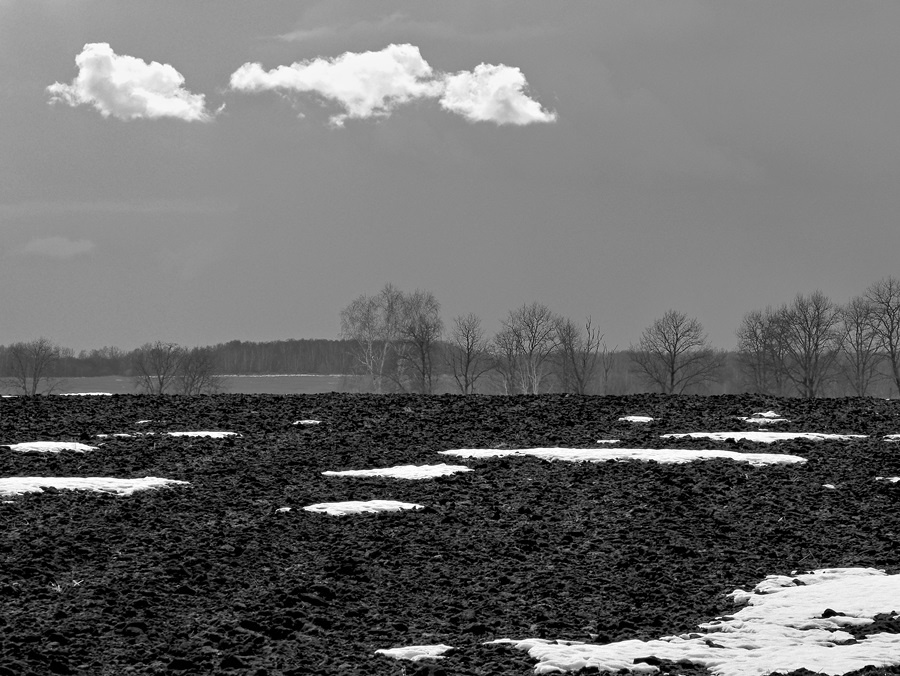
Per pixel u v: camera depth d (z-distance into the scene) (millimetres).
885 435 32250
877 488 24391
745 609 15719
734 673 12617
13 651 13281
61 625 14391
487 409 37688
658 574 17812
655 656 13336
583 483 24984
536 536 20219
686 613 15750
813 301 108938
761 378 116125
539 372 112875
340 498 23062
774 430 33438
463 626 14984
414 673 12711
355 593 16469
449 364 108625
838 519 21781
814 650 13516
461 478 25375
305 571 17500
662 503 22984
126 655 13406
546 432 33062
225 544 18844
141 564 17422
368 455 28578
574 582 17297
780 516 22031
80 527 19656
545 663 13047
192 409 37031
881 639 13867
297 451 29000
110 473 25312
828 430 33312
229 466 26578
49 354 130000
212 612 15266
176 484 24047
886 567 18156
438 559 18516
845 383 129875
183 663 13047
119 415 35344
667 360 109125
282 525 20359
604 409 37781
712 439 31281
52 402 38438
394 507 22156
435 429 33406
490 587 16969
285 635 14383
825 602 15859
